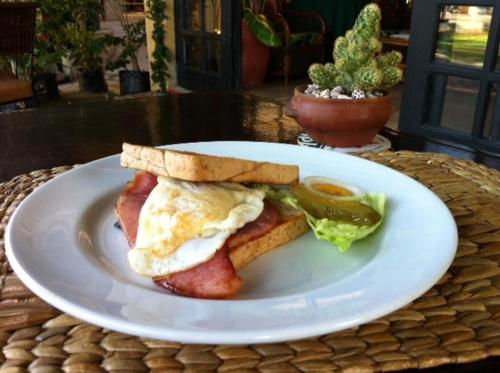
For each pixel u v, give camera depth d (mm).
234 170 271
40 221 268
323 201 303
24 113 581
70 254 241
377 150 429
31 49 1406
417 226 266
